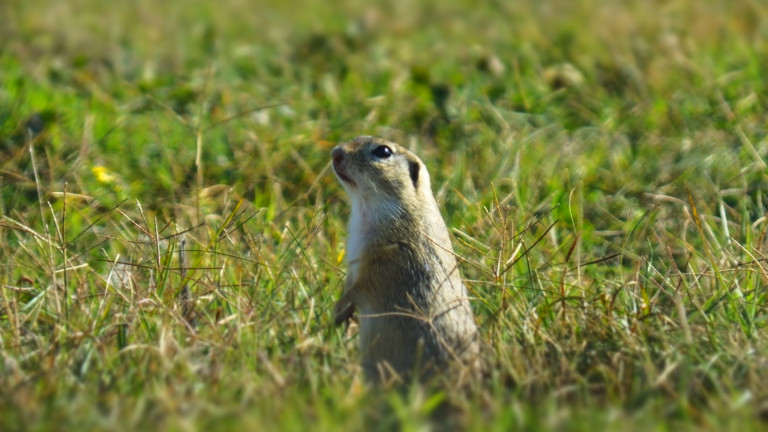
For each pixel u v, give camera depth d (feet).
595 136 67.46
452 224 55.47
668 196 59.47
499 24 104.68
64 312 42.50
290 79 77.87
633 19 101.55
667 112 70.69
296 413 33.24
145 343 40.55
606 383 37.58
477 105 71.56
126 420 32.76
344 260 52.65
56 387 35.50
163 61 86.99
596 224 58.54
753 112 71.00
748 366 38.14
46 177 59.98
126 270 48.42
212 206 58.54
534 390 37.63
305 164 61.87
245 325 41.86
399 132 68.33
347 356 42.22
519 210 55.47
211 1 124.67
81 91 74.28
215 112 70.23
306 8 119.85
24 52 85.76
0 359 39.09
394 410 34.63
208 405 33.27
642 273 49.88
